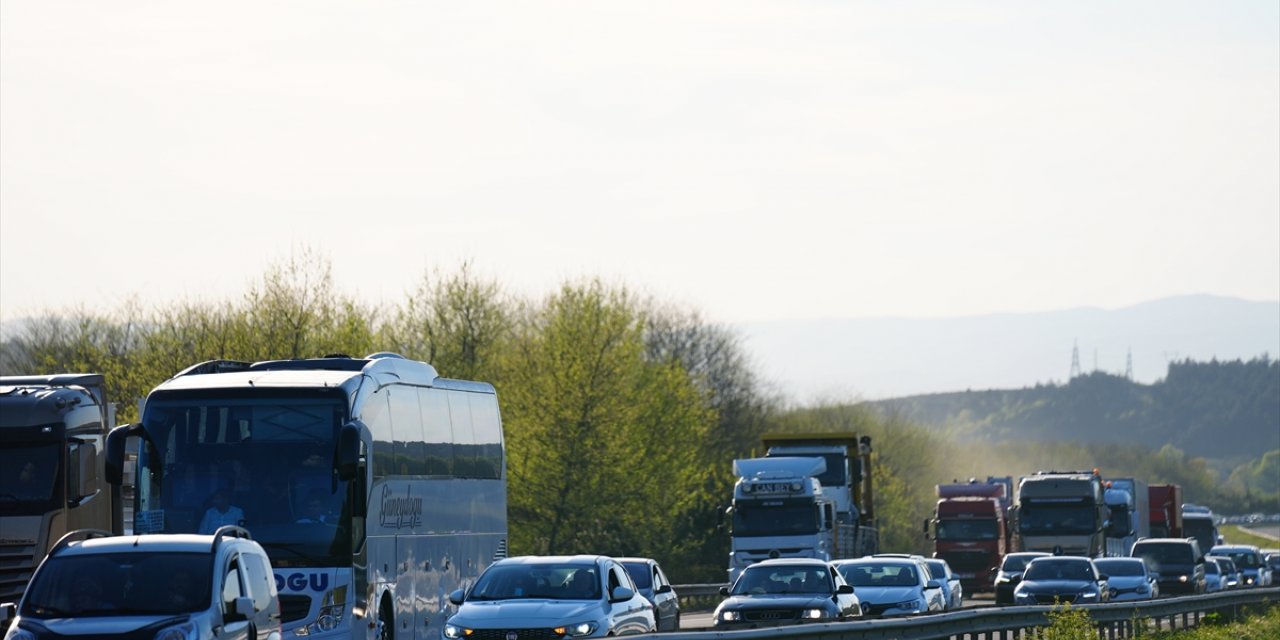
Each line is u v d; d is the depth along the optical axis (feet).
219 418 241.96
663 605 302.66
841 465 578.25
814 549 513.86
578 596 246.47
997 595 469.16
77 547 176.45
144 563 173.47
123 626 163.53
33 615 168.25
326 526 237.66
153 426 241.35
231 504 238.27
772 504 518.78
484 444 318.24
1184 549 535.19
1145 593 447.42
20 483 263.90
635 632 249.14
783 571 322.34
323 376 249.55
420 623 273.75
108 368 603.26
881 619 247.91
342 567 237.25
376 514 252.01
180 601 169.58
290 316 627.05
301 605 234.79
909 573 385.50
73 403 272.72
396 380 269.64
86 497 271.28
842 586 323.98
